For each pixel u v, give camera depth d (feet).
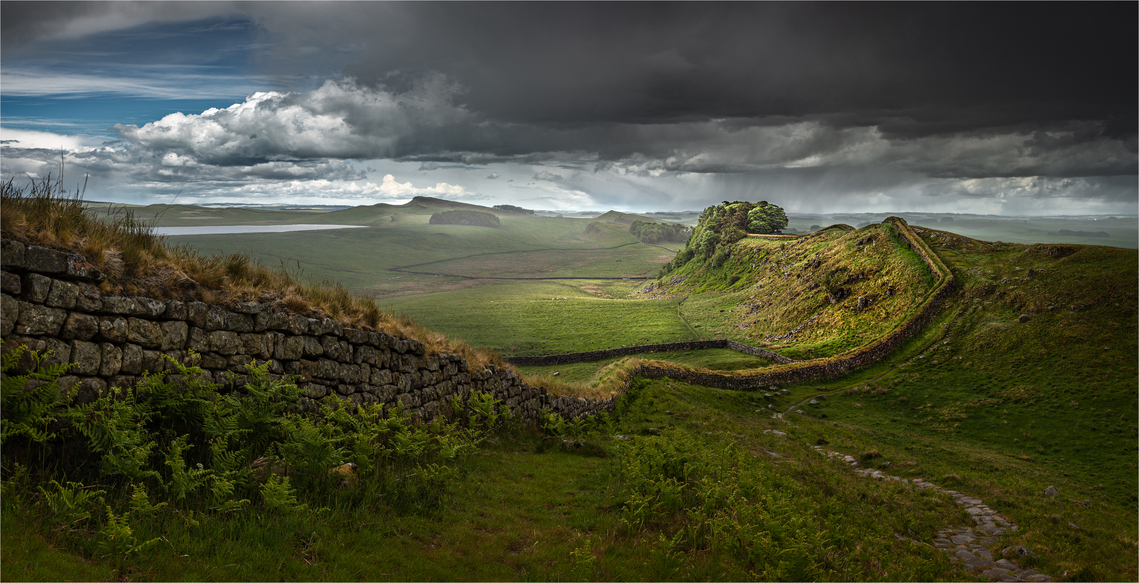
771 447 74.74
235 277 29.71
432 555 22.07
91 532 17.08
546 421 61.31
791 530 31.65
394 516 24.39
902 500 55.67
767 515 31.83
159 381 22.53
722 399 128.26
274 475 21.43
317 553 19.70
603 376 112.37
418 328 48.80
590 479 39.78
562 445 52.70
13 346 18.48
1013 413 140.87
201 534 18.53
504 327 369.91
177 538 17.81
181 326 24.50
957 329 204.64
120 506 18.44
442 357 47.44
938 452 103.81
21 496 16.87
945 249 275.39
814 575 27.86
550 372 227.20
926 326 215.10
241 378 27.07
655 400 99.66
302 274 38.29
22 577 13.73
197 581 16.20
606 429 69.97
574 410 72.74
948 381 169.48
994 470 94.53
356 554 20.21
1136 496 90.89
